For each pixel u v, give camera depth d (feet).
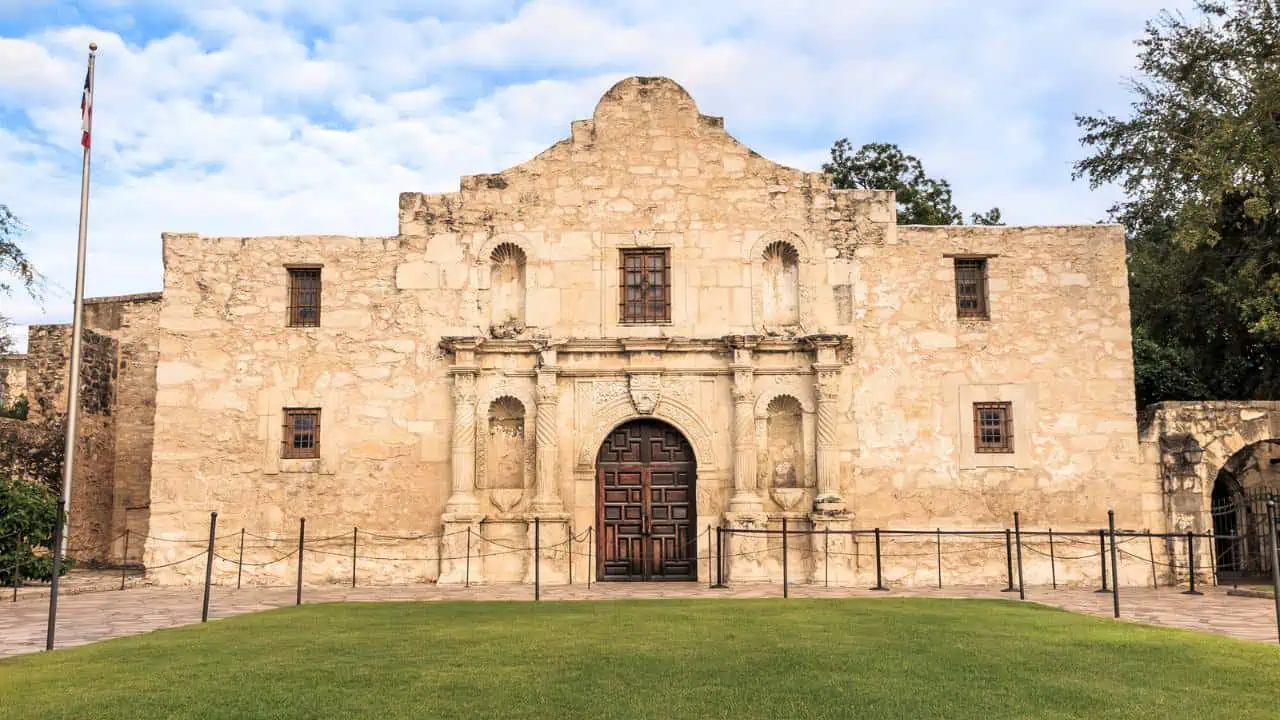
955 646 40.75
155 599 65.10
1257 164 80.48
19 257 88.63
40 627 50.90
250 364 77.51
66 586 71.97
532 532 74.33
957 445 76.23
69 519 75.97
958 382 76.84
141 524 98.43
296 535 75.61
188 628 47.75
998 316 77.66
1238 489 88.84
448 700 31.63
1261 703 31.76
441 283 78.13
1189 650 40.40
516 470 77.15
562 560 73.92
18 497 69.67
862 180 127.03
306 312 78.95
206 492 76.18
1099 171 102.47
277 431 76.84
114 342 100.78
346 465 76.38
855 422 76.23
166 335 77.71
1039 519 75.66
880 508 75.51
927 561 74.95
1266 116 83.76
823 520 73.56
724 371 76.64
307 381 77.25
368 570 75.05
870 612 51.52
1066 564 75.20
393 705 31.07
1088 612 56.65
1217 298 91.15
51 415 94.27
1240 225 90.17
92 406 96.89
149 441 99.71
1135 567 75.31
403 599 63.10
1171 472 76.84
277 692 32.73
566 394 76.64
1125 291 78.07
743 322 77.36
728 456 75.92
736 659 37.76
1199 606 60.13
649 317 78.02
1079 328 77.61
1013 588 69.21
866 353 76.95
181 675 35.42
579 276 77.87
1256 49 89.51
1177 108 95.71
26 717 29.94
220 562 75.41
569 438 76.13
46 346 95.76
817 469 75.15
